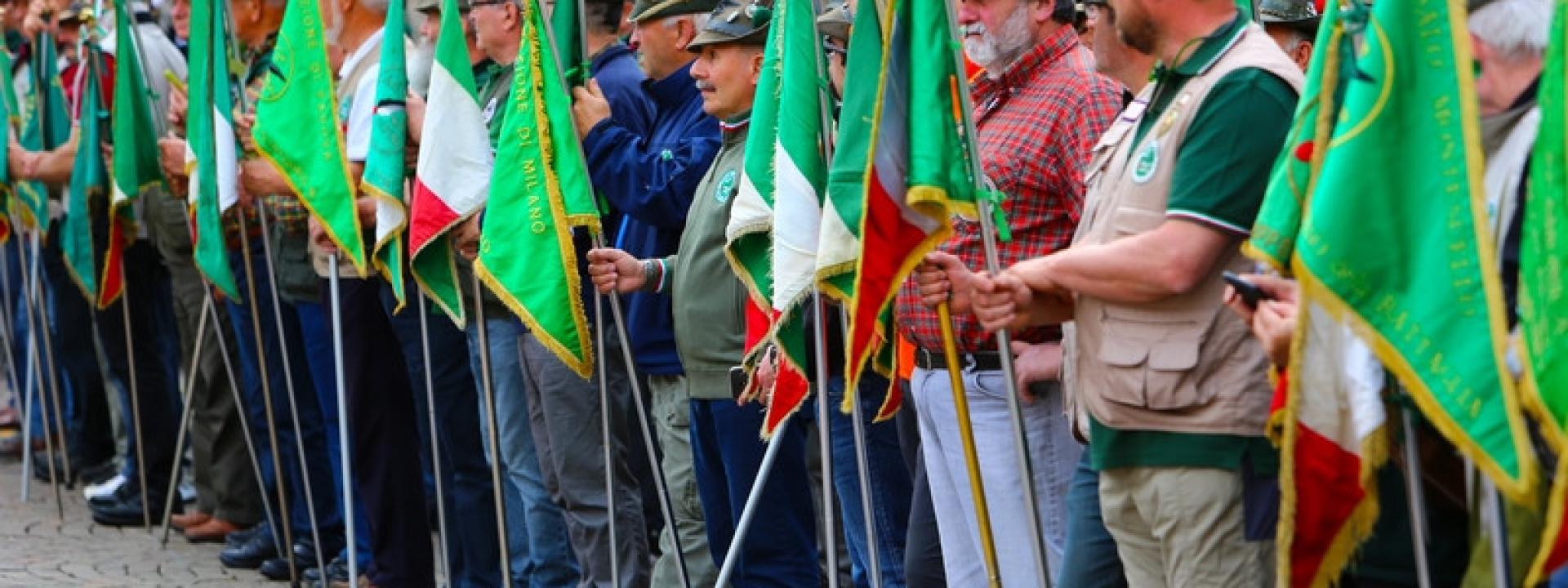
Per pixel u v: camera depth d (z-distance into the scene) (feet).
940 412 23.07
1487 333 14.57
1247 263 17.78
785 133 23.13
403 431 32.07
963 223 22.29
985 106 22.77
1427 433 16.80
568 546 30.35
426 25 32.40
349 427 31.58
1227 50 18.10
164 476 41.83
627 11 32.83
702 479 26.84
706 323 25.75
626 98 28.43
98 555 38.65
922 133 19.07
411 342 31.35
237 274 36.52
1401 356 14.90
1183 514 18.06
